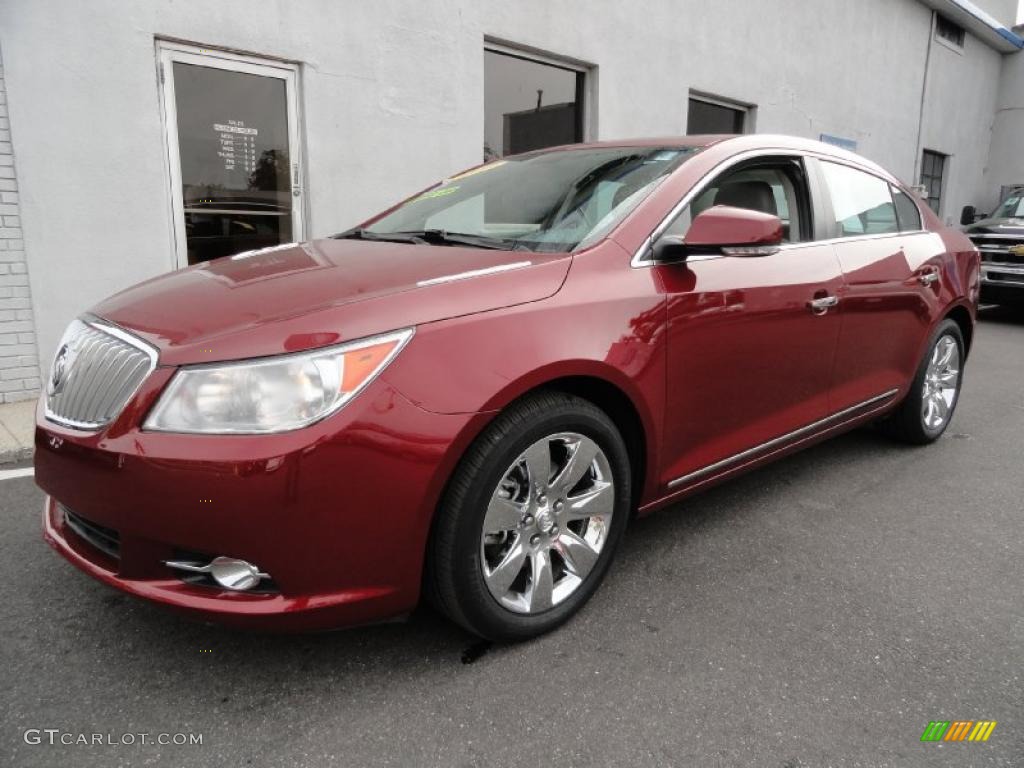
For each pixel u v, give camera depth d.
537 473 2.22
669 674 2.19
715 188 2.90
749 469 3.09
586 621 2.46
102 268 5.07
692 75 9.20
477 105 6.91
